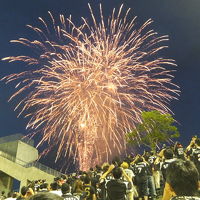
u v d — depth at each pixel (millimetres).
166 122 35531
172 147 15453
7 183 39375
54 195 2199
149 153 17125
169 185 3363
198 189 3254
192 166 3340
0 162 38219
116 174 8258
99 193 9984
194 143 14188
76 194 9578
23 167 37875
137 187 13773
